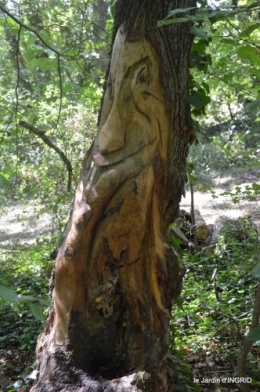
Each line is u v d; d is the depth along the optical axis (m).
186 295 5.32
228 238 7.05
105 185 2.75
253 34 4.44
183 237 7.45
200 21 2.94
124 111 2.83
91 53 5.34
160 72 2.83
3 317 5.16
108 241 2.80
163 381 2.82
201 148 12.48
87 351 2.92
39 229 9.14
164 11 2.80
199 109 3.28
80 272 2.86
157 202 2.91
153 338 2.86
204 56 3.16
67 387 2.79
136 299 2.85
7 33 6.89
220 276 6.00
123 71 2.83
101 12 8.91
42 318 1.13
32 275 6.56
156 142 2.83
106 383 2.71
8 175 4.16
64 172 6.95
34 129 4.34
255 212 9.26
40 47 3.88
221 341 4.18
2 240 8.61
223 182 11.91
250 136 10.84
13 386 3.65
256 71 3.93
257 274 1.84
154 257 2.85
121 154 2.79
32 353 4.43
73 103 7.01
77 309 2.89
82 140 6.80
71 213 3.02
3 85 6.30
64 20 4.96
